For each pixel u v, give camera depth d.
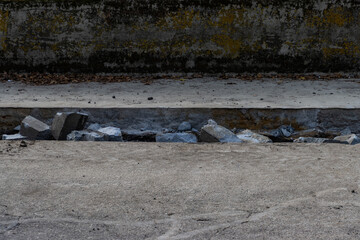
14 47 9.51
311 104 6.84
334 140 5.49
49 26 9.41
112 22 9.39
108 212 3.02
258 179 3.61
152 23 9.37
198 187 3.44
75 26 9.41
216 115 6.55
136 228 2.81
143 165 3.95
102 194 3.30
